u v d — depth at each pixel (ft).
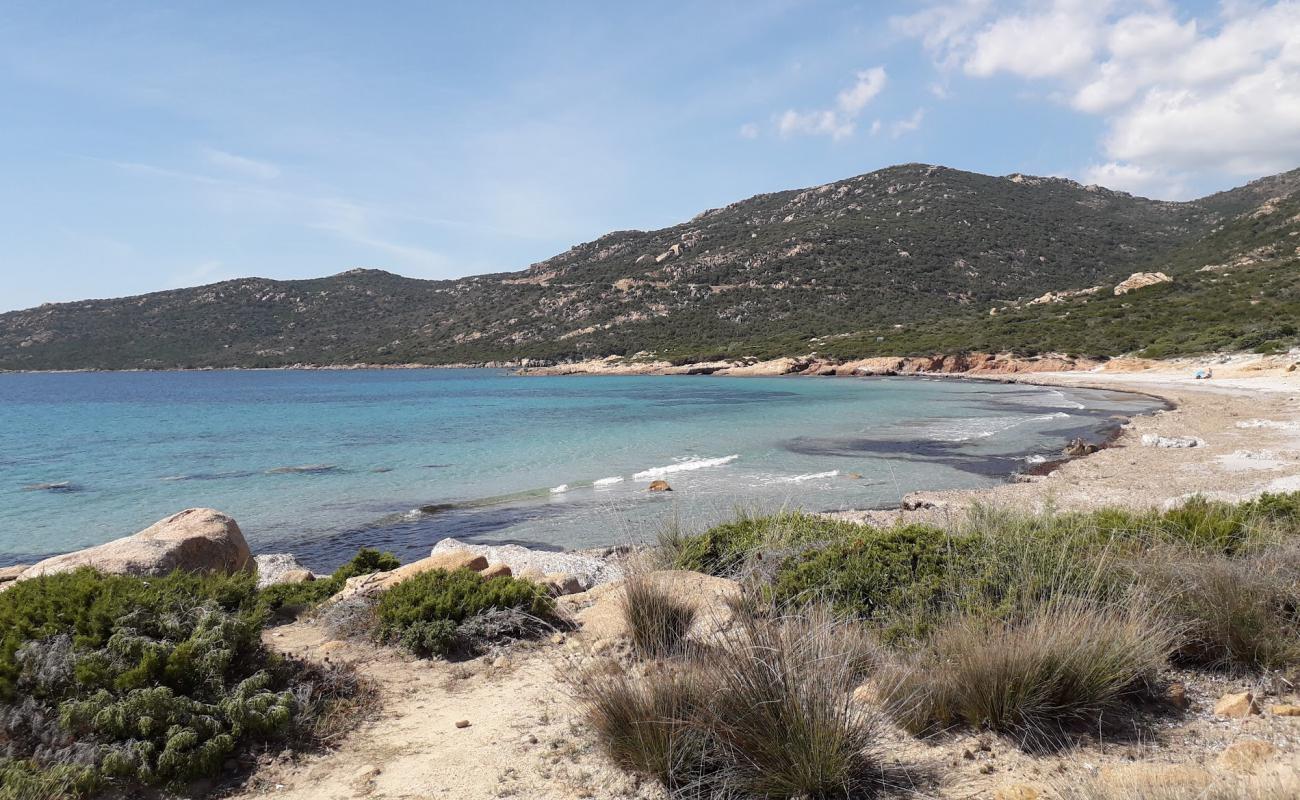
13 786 12.16
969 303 456.04
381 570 34.91
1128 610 15.99
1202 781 10.32
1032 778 11.59
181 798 12.87
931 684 14.14
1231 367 198.08
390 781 13.00
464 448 104.27
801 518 30.81
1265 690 14.56
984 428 119.24
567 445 105.40
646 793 11.99
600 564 37.52
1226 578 17.03
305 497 70.85
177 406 203.00
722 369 364.17
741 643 13.16
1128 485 62.39
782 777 11.60
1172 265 449.06
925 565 21.13
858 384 262.88
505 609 22.59
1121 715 13.80
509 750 13.98
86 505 68.33
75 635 15.58
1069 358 265.54
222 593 19.62
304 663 18.47
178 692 15.08
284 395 257.34
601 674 14.94
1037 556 19.43
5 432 134.00
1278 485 57.16
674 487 70.54
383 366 532.73
